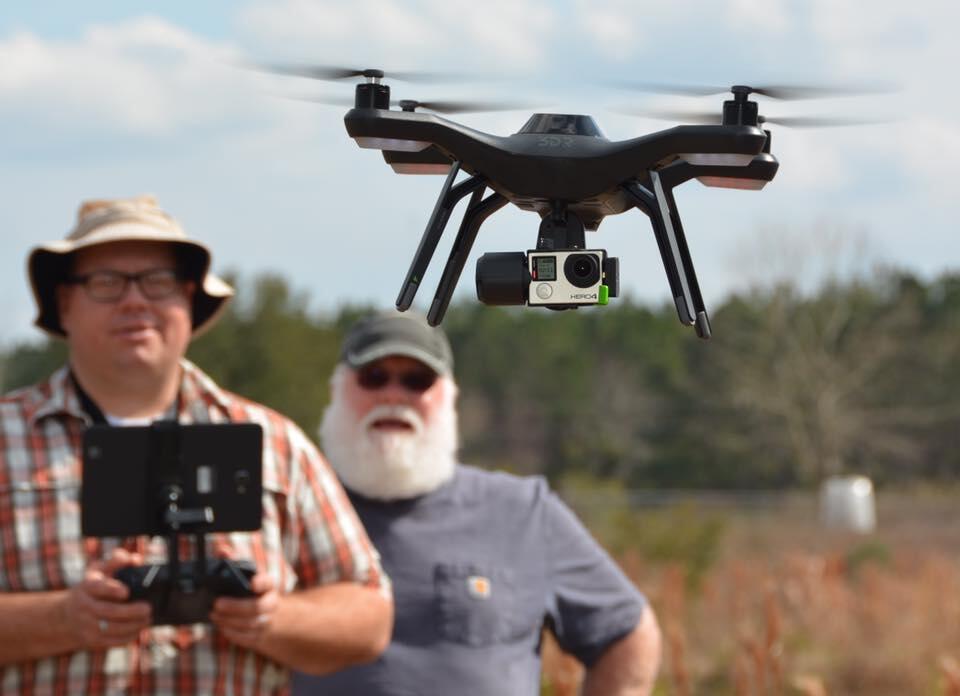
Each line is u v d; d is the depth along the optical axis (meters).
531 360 90.38
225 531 4.86
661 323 93.00
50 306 5.57
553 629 6.63
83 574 5.05
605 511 26.16
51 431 5.15
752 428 79.56
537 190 4.04
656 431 85.62
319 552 5.41
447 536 6.41
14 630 4.80
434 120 3.98
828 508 47.72
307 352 31.69
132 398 5.31
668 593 17.61
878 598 18.89
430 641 6.26
